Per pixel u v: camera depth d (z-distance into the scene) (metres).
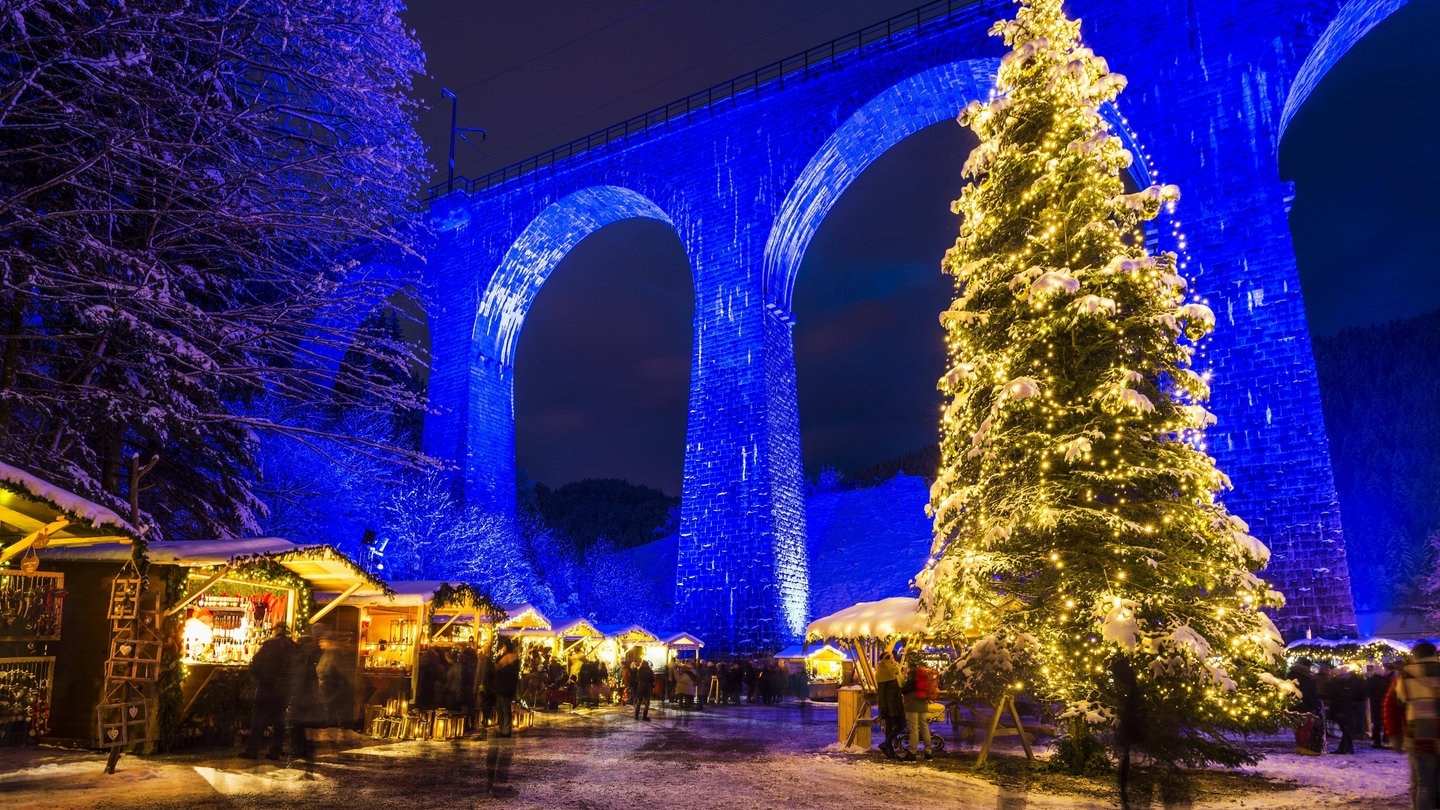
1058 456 12.44
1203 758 11.98
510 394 49.94
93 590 12.40
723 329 38.34
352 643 16.36
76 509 10.51
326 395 16.30
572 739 16.78
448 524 40.34
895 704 13.59
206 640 13.59
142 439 17.72
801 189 38.84
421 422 51.97
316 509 32.53
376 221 16.05
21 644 11.86
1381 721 16.53
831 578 78.88
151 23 12.32
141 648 11.92
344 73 14.64
